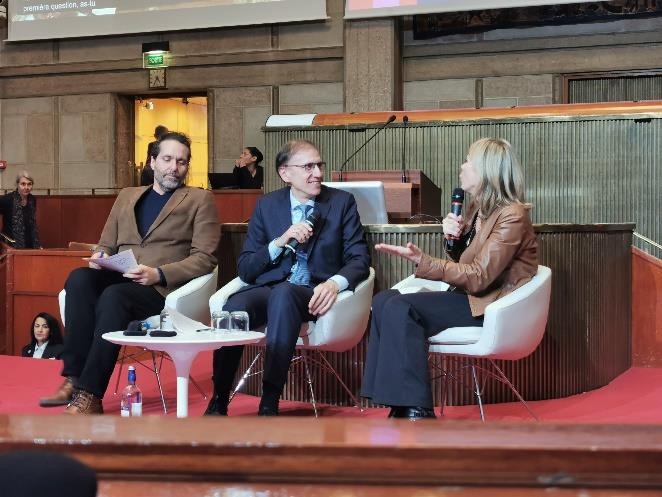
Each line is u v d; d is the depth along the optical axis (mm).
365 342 3637
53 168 11078
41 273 5750
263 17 9945
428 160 6145
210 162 10500
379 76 9625
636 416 3338
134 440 938
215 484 945
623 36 9211
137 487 945
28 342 5777
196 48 10516
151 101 11625
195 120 12781
